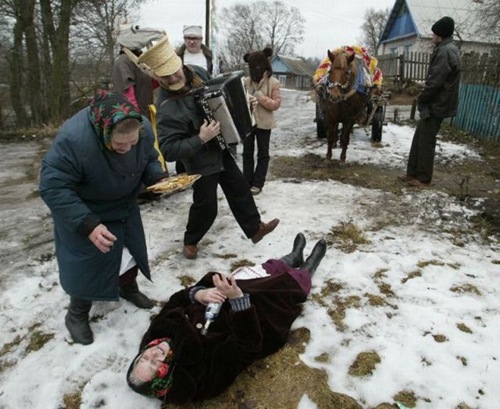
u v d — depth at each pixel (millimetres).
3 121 16281
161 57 3107
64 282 2754
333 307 3383
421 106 5914
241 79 3600
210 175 3629
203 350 2459
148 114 5086
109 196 2648
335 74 6586
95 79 16875
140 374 2338
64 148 2371
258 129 5543
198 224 3865
